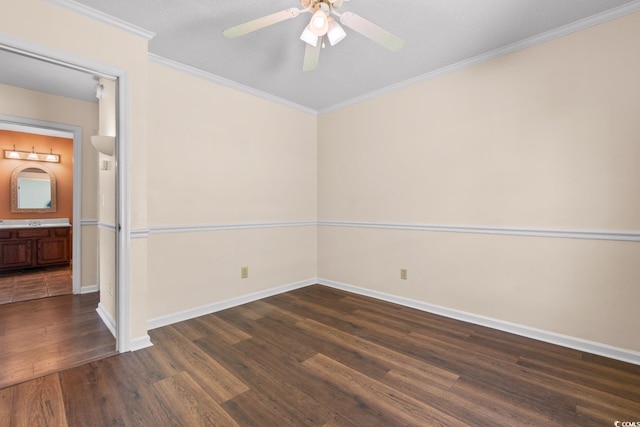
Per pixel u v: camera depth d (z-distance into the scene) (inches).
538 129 91.6
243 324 105.0
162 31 86.7
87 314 115.2
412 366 78.2
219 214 119.1
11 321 108.1
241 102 125.7
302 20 81.4
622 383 70.1
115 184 88.7
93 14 77.0
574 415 60.1
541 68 90.5
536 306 93.0
